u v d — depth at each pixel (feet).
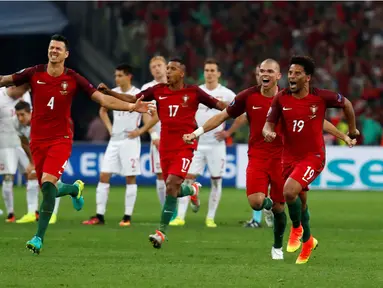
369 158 171.63
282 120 73.72
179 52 213.46
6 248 81.87
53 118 77.46
